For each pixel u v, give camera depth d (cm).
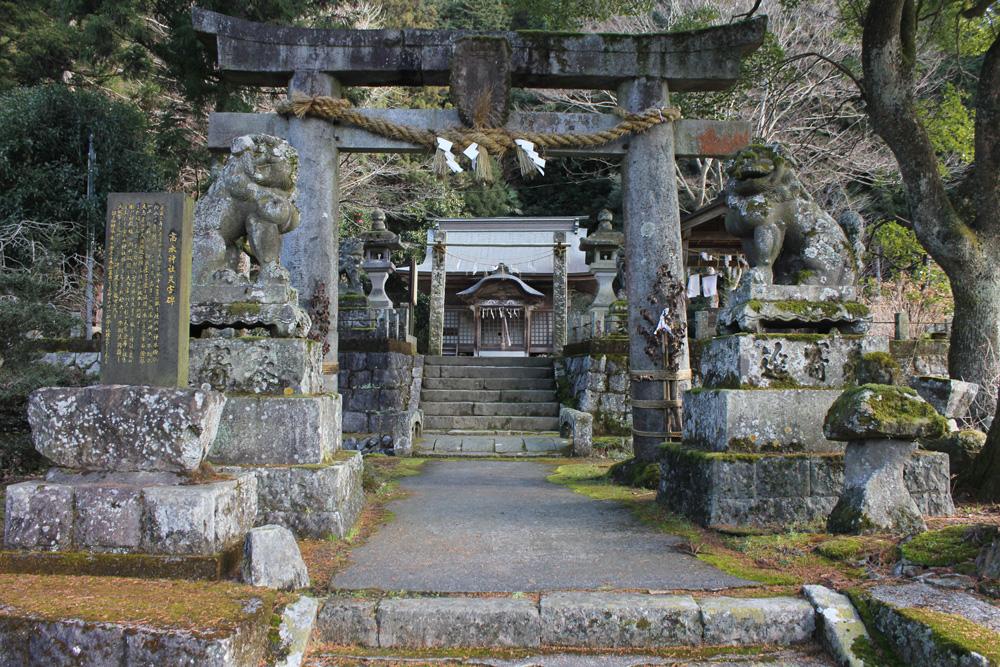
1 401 591
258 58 736
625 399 1123
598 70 761
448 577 380
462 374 1395
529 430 1194
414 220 2356
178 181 1550
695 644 334
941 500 475
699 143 775
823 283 539
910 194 895
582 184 2664
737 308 531
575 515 551
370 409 1149
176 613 285
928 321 1516
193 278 514
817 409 497
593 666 318
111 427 351
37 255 1105
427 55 747
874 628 319
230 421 472
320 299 718
